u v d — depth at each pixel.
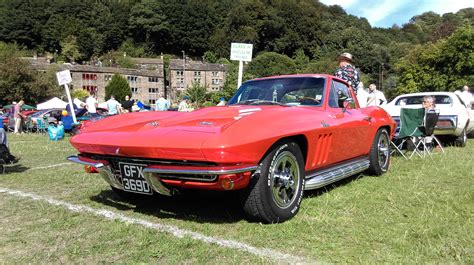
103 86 73.25
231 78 56.78
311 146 3.25
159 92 81.62
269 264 2.22
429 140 7.00
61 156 7.20
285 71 79.62
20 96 45.22
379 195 3.76
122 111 13.91
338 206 3.36
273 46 92.56
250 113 3.07
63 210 3.35
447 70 42.31
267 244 2.53
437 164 5.63
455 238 2.61
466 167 5.32
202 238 2.63
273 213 2.88
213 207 3.40
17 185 4.45
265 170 2.80
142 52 103.56
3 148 5.05
